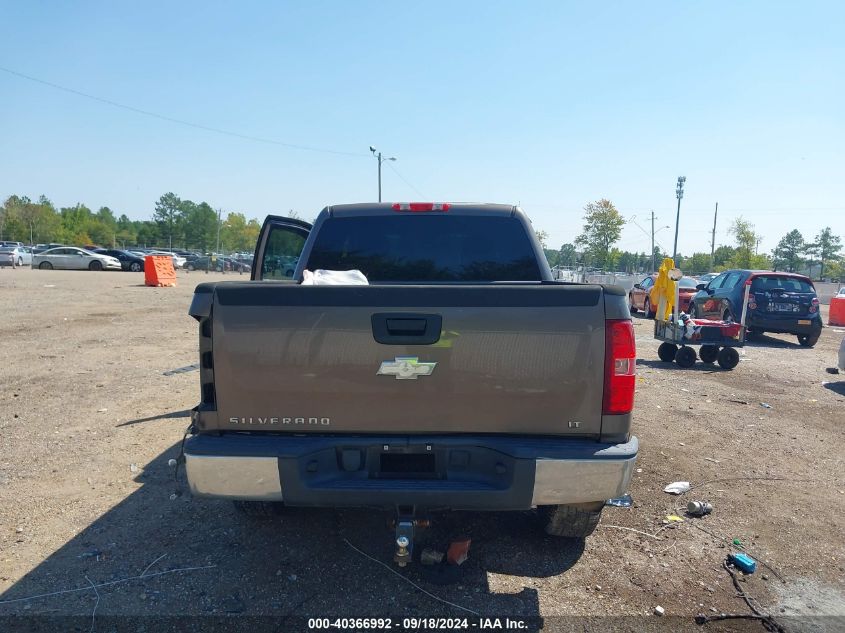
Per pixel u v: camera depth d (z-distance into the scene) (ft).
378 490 9.75
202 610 10.30
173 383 26.18
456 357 9.75
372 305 9.71
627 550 12.68
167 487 15.38
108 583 11.07
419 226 15.35
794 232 335.67
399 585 11.18
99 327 42.47
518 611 10.44
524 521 13.93
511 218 15.33
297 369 9.82
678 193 171.22
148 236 395.75
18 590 10.79
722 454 18.84
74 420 20.67
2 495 14.73
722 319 47.96
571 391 9.84
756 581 11.62
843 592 11.32
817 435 21.17
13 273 108.99
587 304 9.79
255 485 9.81
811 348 45.32
